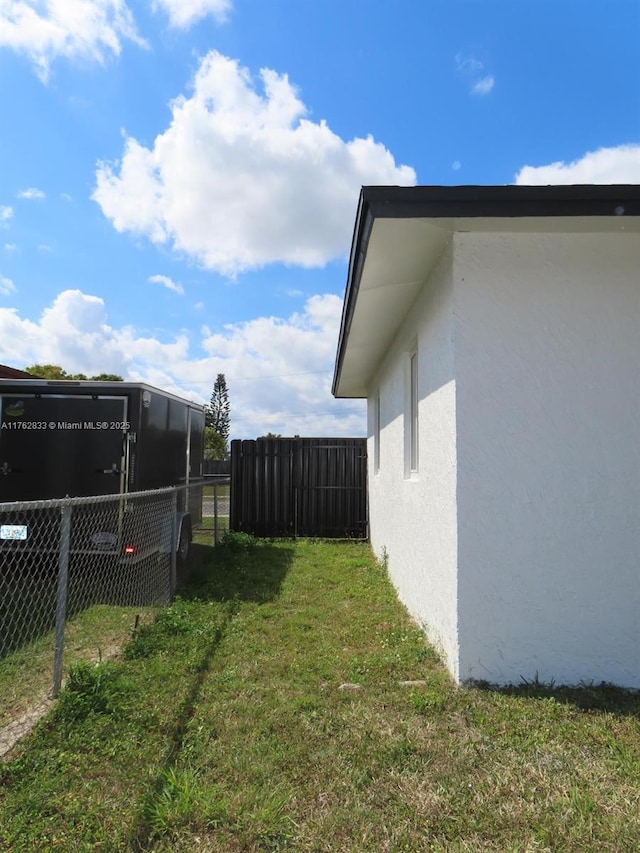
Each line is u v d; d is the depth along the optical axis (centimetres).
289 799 223
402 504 569
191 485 767
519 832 206
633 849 196
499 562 344
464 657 340
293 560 800
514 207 310
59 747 263
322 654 394
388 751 259
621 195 304
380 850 197
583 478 347
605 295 352
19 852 195
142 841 201
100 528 610
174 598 554
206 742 269
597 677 341
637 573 346
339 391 1155
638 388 351
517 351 349
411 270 420
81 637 434
